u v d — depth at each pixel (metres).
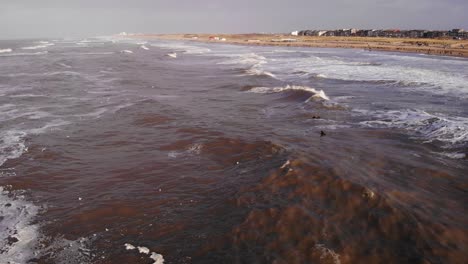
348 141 10.38
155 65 35.88
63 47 75.62
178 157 9.54
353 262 4.90
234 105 16.23
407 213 5.95
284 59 45.62
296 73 29.44
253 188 7.15
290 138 10.70
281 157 8.78
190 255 5.32
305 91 18.12
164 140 10.98
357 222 5.77
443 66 33.44
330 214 6.02
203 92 19.92
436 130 11.42
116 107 15.65
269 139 10.49
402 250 5.09
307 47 84.75
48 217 6.66
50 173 8.70
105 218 6.57
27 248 5.72
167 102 16.75
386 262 4.87
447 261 4.83
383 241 5.30
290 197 6.65
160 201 7.11
